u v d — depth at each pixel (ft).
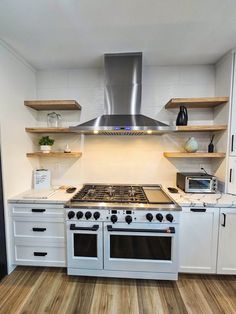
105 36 5.62
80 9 4.46
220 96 7.18
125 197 6.28
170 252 5.70
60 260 6.38
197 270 6.05
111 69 6.62
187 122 7.38
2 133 6.05
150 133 7.54
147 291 5.59
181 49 6.41
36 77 8.09
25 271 6.49
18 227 6.41
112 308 5.03
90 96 8.04
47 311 4.95
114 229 5.58
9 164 6.40
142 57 6.85
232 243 5.93
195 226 5.94
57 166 8.40
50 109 8.13
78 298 5.34
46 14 4.63
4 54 6.07
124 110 6.55
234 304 5.18
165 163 8.13
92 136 8.23
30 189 7.61
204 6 4.40
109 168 8.28
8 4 4.28
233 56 6.40
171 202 5.80
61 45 6.12
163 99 7.86
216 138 7.50
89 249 5.89
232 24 5.07
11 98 6.46
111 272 5.89
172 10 4.52
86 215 5.60
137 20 4.88
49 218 6.28
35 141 8.13
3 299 5.32
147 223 5.60
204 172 7.98
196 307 5.07
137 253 5.77
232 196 6.51
